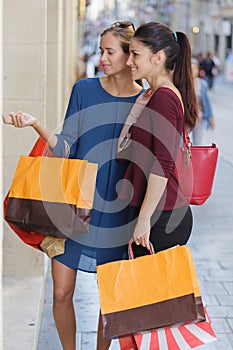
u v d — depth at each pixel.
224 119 33.38
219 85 66.12
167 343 5.61
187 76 5.74
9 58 8.26
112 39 5.99
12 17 8.20
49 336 7.50
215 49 94.06
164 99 5.54
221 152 22.12
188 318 5.52
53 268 6.12
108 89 6.14
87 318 7.99
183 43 5.76
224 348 7.31
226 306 8.51
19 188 5.86
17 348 6.68
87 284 9.19
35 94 8.32
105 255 6.10
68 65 16.14
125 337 5.60
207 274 9.73
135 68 5.75
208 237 11.69
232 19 91.44
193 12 84.56
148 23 5.71
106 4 96.69
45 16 8.25
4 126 8.34
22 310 7.53
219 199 14.92
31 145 8.38
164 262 5.56
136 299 5.52
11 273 8.55
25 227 5.84
